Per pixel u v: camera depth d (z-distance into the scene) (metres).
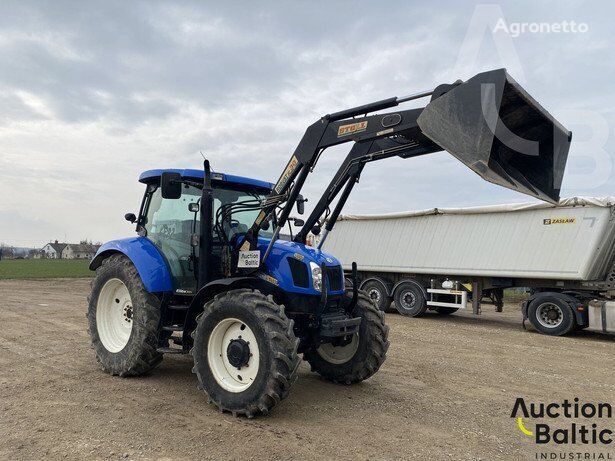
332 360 5.67
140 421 4.08
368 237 14.63
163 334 5.42
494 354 7.93
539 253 11.26
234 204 5.38
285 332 4.16
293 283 4.75
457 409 4.78
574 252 10.70
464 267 12.52
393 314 14.17
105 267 5.94
